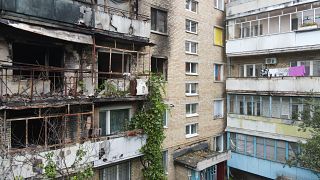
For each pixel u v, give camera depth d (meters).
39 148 9.30
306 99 15.59
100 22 11.07
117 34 11.79
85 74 11.28
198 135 18.36
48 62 10.94
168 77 15.97
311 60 16.56
